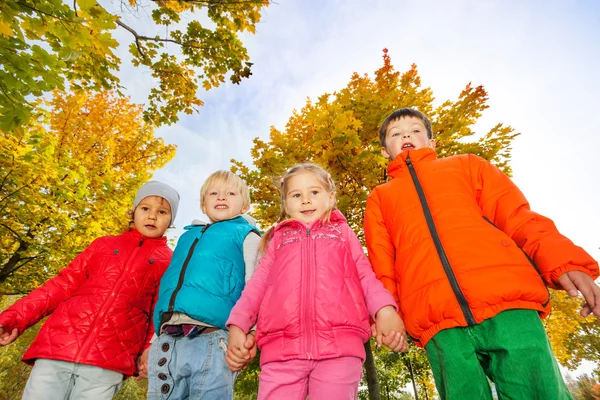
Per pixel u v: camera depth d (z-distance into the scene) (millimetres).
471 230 1315
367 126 4941
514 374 1026
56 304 1913
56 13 1860
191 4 4535
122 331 1890
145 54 4969
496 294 1112
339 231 1673
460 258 1241
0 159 5312
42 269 7297
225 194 2070
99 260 2068
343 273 1461
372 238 1689
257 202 5469
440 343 1180
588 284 1005
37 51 1966
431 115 5473
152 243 2262
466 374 1105
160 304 1604
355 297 1406
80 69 3703
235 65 5176
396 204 1637
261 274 1584
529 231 1214
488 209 1465
